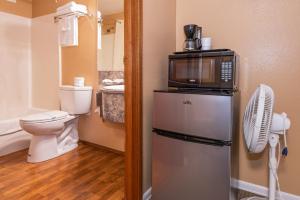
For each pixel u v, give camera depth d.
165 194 1.52
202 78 1.48
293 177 1.66
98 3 2.67
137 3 1.47
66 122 2.68
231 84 1.37
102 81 2.73
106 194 1.76
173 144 1.45
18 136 2.71
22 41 3.25
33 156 2.35
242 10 1.76
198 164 1.36
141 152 1.58
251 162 1.80
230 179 1.29
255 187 1.80
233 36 1.81
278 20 1.64
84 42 2.82
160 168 1.53
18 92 3.26
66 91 2.70
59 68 3.04
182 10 2.02
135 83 1.51
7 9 3.04
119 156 2.58
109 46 2.66
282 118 1.36
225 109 1.26
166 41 1.89
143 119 1.61
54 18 2.98
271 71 1.69
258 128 1.24
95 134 2.87
